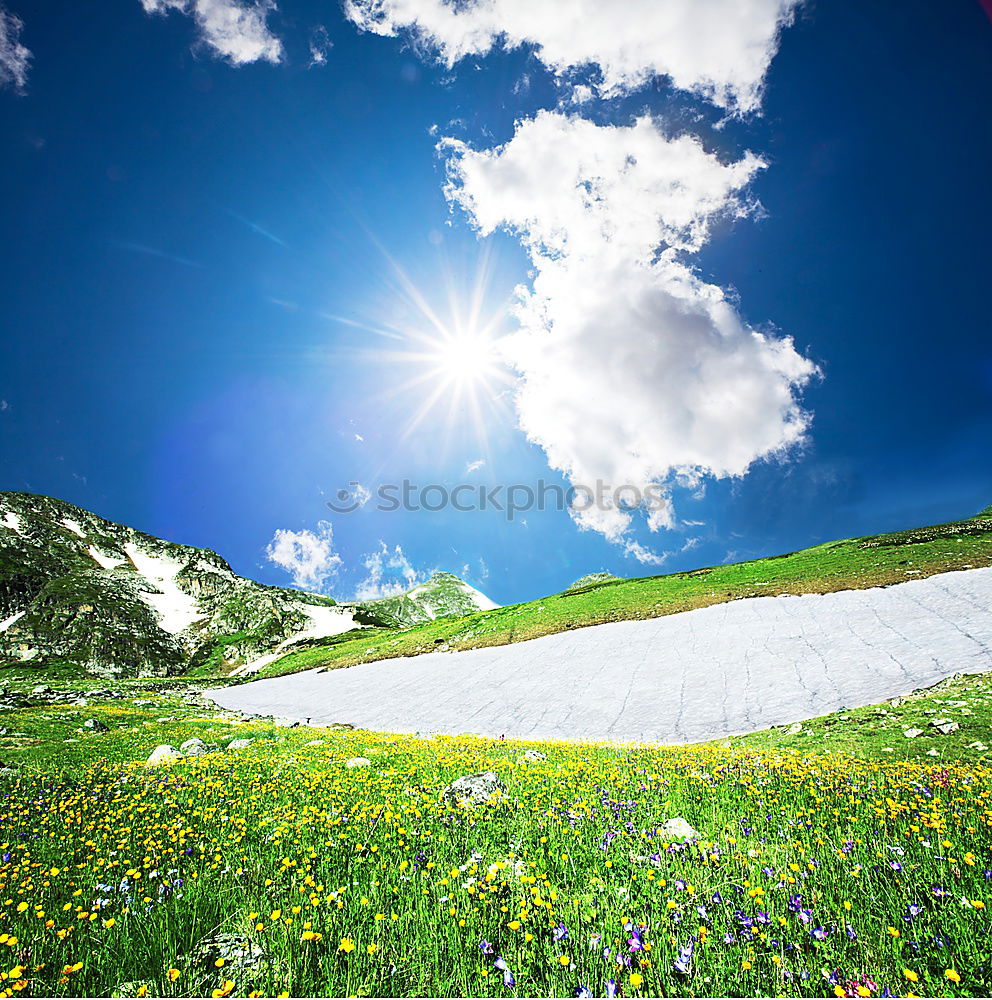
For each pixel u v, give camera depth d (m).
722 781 10.91
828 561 71.56
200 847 7.31
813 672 36.91
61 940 4.96
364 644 120.75
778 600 59.84
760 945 4.41
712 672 42.03
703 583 78.06
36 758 18.86
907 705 22.83
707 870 6.00
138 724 32.97
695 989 3.93
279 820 8.66
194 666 169.12
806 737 21.62
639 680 44.19
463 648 79.50
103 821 8.88
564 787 10.71
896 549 68.50
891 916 4.82
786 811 8.32
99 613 171.50
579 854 6.79
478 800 9.45
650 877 5.76
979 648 33.91
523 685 50.56
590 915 5.09
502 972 4.21
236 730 29.61
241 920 5.29
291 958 4.57
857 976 4.02
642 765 14.01
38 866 6.80
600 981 4.11
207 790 11.50
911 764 14.29
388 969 4.39
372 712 50.59
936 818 7.23
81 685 67.62
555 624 76.19
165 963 4.57
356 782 12.03
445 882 5.91
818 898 5.13
